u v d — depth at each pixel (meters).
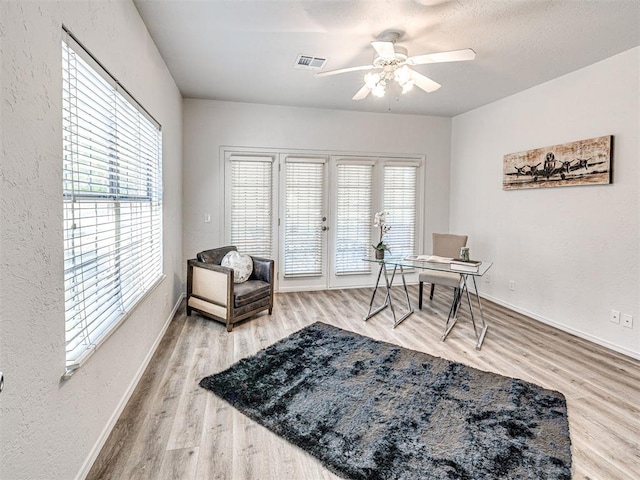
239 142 4.80
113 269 2.06
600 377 2.62
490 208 4.70
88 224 1.76
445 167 5.60
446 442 1.87
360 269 5.41
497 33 2.76
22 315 1.13
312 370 2.67
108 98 1.96
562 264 3.64
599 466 1.73
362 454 1.78
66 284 1.54
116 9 2.01
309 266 5.20
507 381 2.53
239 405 2.19
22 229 1.14
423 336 3.43
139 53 2.49
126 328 2.20
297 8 2.43
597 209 3.29
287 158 4.95
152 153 3.01
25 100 1.15
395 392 2.36
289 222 5.08
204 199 4.75
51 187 1.32
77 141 1.62
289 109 4.94
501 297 4.50
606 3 2.34
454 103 4.70
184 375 2.57
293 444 1.86
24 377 1.14
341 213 5.27
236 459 1.75
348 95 4.42
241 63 3.40
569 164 3.53
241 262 3.95
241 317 3.61
